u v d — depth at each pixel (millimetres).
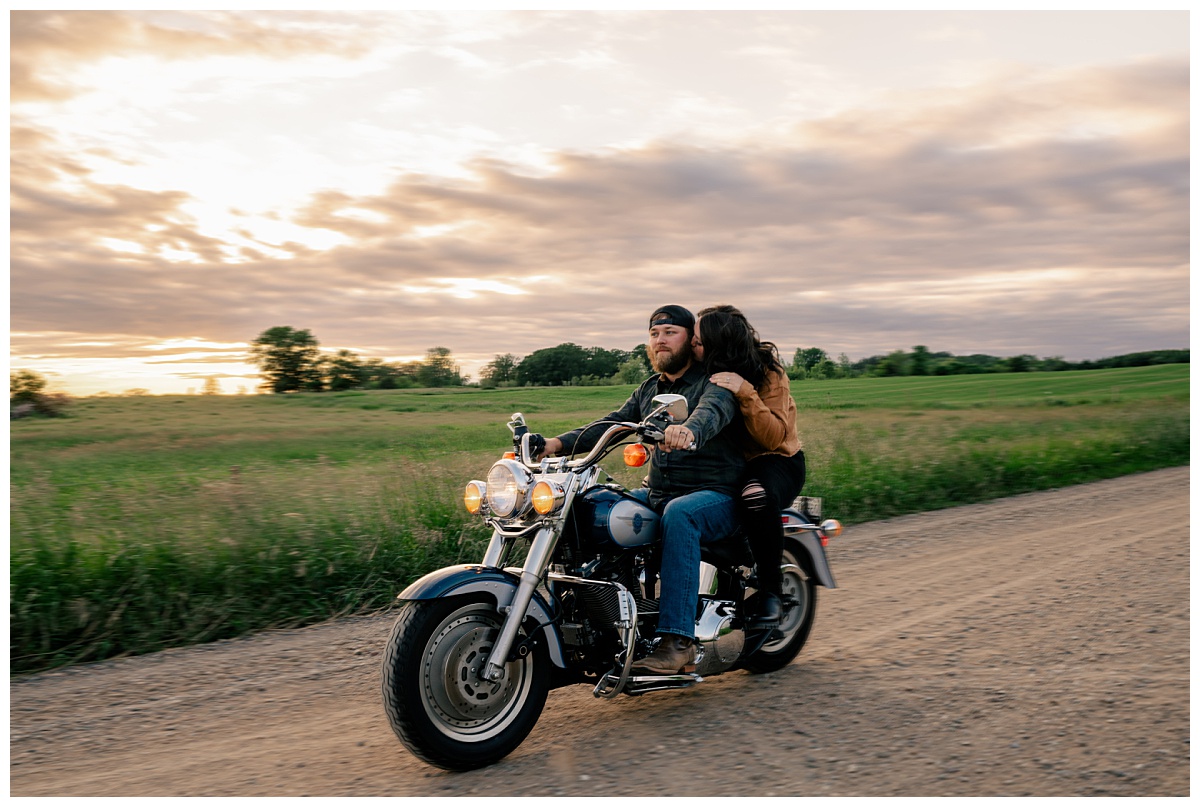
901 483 9992
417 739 3230
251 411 37500
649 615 3783
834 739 3520
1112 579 5973
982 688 4020
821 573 4461
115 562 5645
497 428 26219
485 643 3453
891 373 72812
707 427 3633
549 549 3520
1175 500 9516
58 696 4320
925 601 5660
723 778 3205
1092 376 59062
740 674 4371
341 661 4852
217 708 4141
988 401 38625
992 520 8734
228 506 6914
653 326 4094
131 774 3406
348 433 24406
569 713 3941
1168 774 3078
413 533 6695
